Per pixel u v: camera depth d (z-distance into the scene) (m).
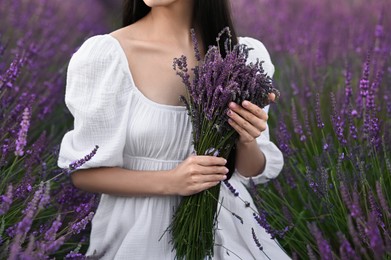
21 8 5.07
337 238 2.75
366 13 5.54
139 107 2.22
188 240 2.20
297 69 4.24
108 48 2.24
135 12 2.40
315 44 4.59
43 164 2.64
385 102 3.38
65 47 4.75
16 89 3.22
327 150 2.81
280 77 4.23
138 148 2.25
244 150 2.37
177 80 2.28
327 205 2.53
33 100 2.87
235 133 2.20
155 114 2.21
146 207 2.27
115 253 2.31
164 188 2.19
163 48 2.31
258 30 5.21
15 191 2.37
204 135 2.16
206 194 2.20
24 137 2.02
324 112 3.61
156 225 2.27
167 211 2.28
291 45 4.96
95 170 2.26
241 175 2.51
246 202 2.38
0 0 4.89
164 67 2.29
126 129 2.21
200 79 2.08
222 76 2.04
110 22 6.55
